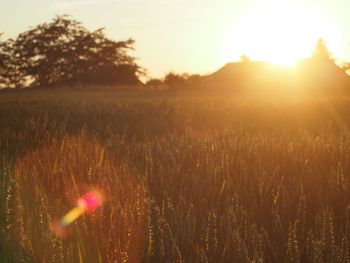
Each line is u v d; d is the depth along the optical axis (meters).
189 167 6.11
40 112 18.61
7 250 3.82
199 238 4.02
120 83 91.44
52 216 4.29
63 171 5.64
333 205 4.89
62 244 3.77
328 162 6.55
